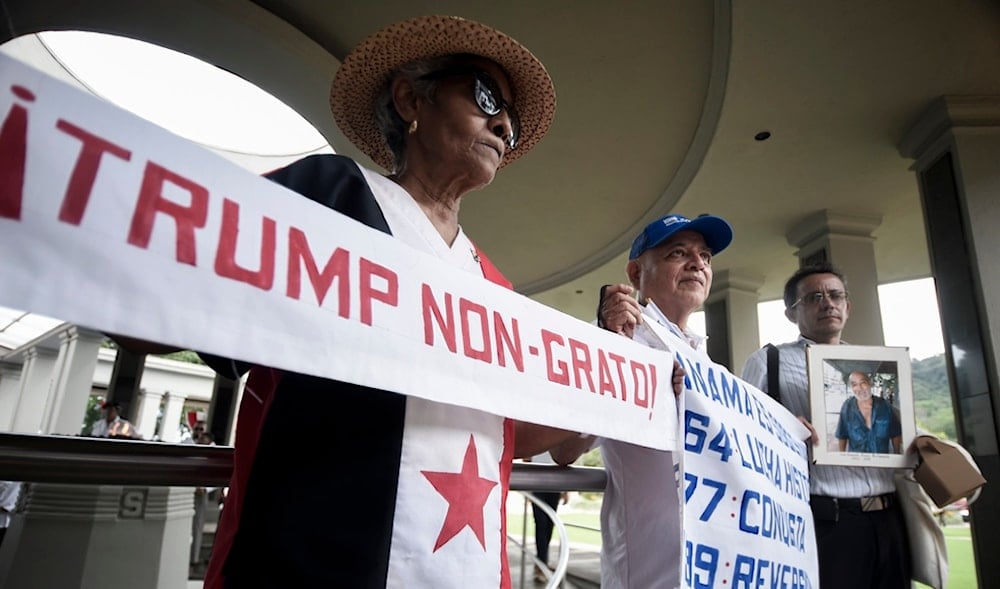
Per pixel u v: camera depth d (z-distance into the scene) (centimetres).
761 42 409
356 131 134
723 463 126
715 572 117
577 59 467
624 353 110
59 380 1169
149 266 52
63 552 210
